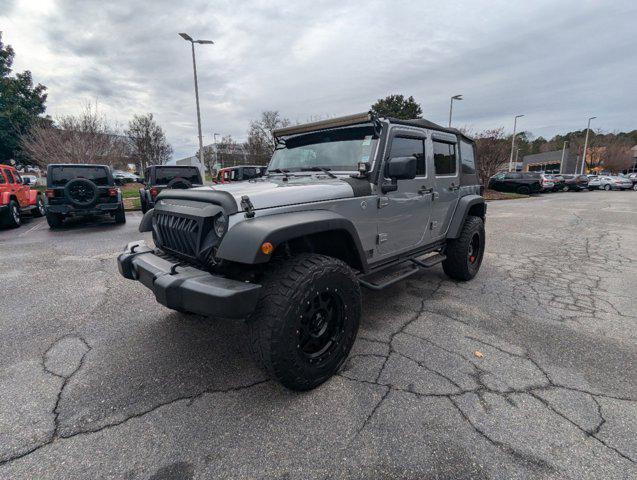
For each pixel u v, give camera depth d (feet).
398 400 7.49
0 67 86.63
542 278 16.56
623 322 11.63
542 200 65.51
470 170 15.83
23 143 76.64
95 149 69.00
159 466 5.88
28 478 5.63
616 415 7.11
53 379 8.28
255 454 6.11
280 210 7.61
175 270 7.65
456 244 14.70
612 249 23.16
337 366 8.11
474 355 9.36
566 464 5.90
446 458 6.01
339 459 6.00
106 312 12.15
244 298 6.48
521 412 7.16
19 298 13.52
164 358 9.16
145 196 38.75
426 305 12.86
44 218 39.65
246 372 8.53
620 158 173.58
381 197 10.17
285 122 99.09
